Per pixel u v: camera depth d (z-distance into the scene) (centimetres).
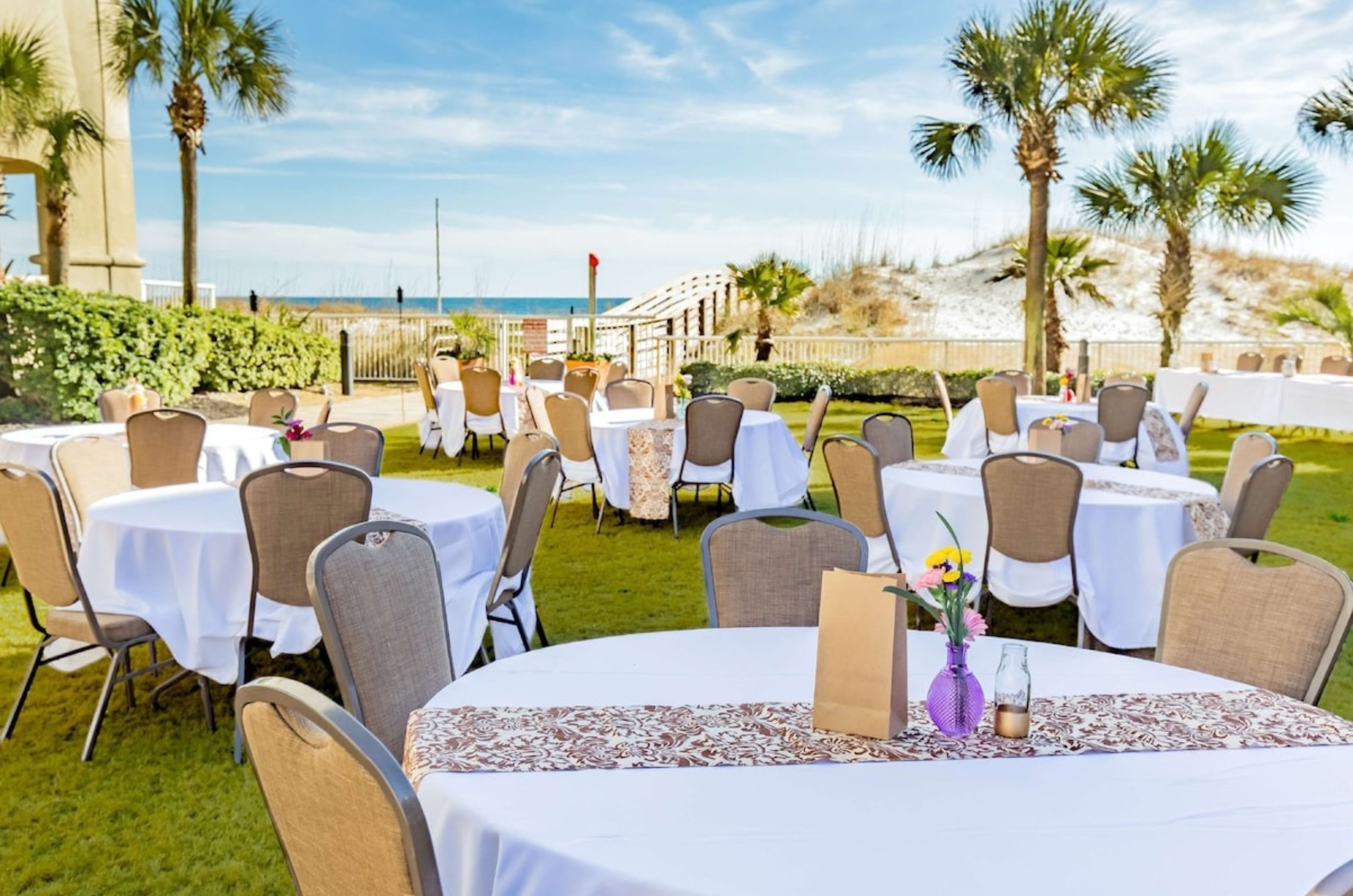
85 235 1405
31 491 297
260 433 579
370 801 124
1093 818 144
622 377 1015
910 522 420
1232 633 230
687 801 147
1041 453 377
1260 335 2152
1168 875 129
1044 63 1039
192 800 286
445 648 242
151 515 342
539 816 142
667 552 592
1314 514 710
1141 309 2264
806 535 262
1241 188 1170
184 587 321
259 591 314
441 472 842
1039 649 223
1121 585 384
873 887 125
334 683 385
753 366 1450
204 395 1241
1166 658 240
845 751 166
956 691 172
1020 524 376
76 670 374
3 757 311
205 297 1683
